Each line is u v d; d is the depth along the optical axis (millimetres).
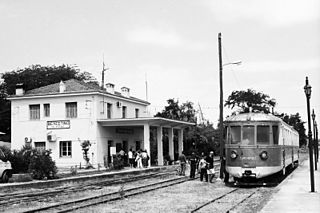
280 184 21516
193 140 59812
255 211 14539
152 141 50781
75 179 26750
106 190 22547
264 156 21875
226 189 22266
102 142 42250
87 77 73062
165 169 40250
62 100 42938
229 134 22719
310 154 18453
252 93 72500
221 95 29875
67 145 42625
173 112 66750
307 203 14609
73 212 14633
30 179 26469
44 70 68062
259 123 22266
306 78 19359
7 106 62844
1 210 15500
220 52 30188
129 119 41469
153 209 15398
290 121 98500
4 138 58719
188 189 22422
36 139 43719
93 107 41688
